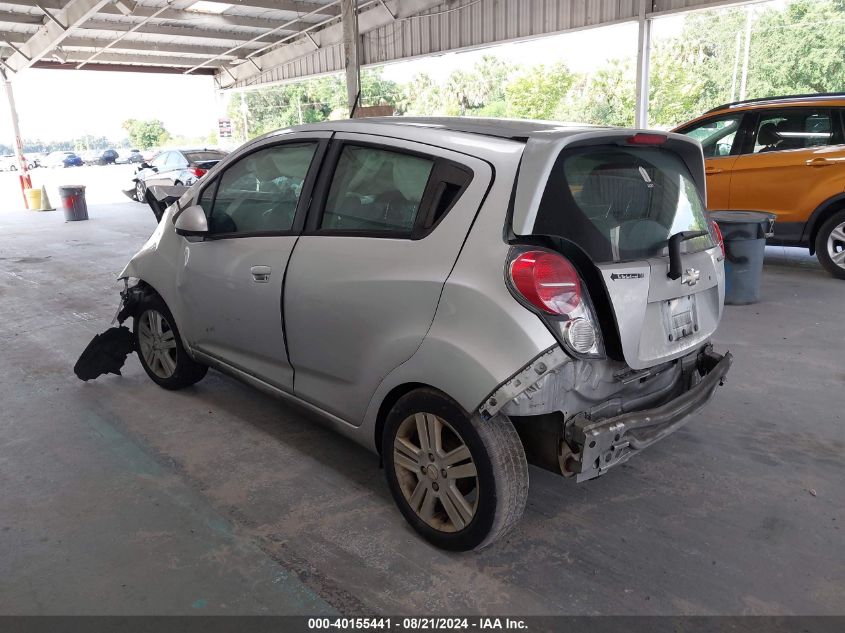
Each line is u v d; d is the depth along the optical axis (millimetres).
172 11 15250
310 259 2758
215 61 21906
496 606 2178
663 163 2627
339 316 2617
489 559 2424
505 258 2102
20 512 2758
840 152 6324
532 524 2654
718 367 2699
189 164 15445
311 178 2867
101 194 20781
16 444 3396
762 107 6910
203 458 3225
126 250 9781
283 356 2998
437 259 2285
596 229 2219
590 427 2137
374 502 2814
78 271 8195
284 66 20203
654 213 2469
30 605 2189
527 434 2312
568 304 2070
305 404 2961
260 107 43344
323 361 2766
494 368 2078
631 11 10883
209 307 3387
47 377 4391
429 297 2271
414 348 2318
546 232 2119
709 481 2957
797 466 3068
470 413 2160
